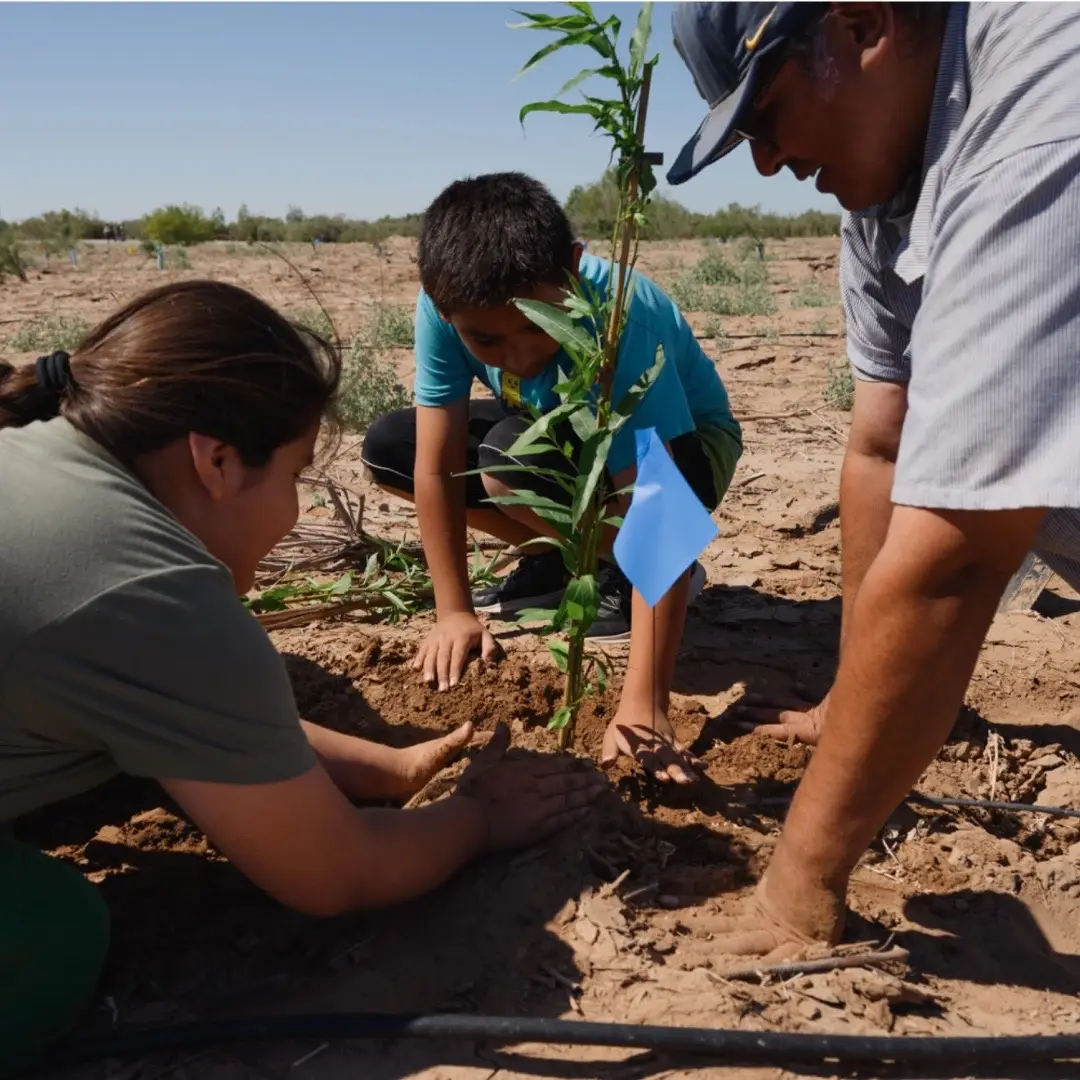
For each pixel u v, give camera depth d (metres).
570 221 2.73
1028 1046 1.64
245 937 1.96
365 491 5.09
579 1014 1.74
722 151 1.79
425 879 1.94
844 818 1.77
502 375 3.01
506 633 3.35
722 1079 1.62
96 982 1.74
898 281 2.30
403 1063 1.65
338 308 14.52
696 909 1.99
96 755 1.68
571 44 1.89
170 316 1.62
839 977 1.79
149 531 1.56
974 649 1.63
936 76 1.69
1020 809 2.50
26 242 43.84
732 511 4.68
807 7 1.61
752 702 2.87
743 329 10.98
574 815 2.17
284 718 1.65
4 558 1.49
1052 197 1.47
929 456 1.54
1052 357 1.47
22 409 1.65
